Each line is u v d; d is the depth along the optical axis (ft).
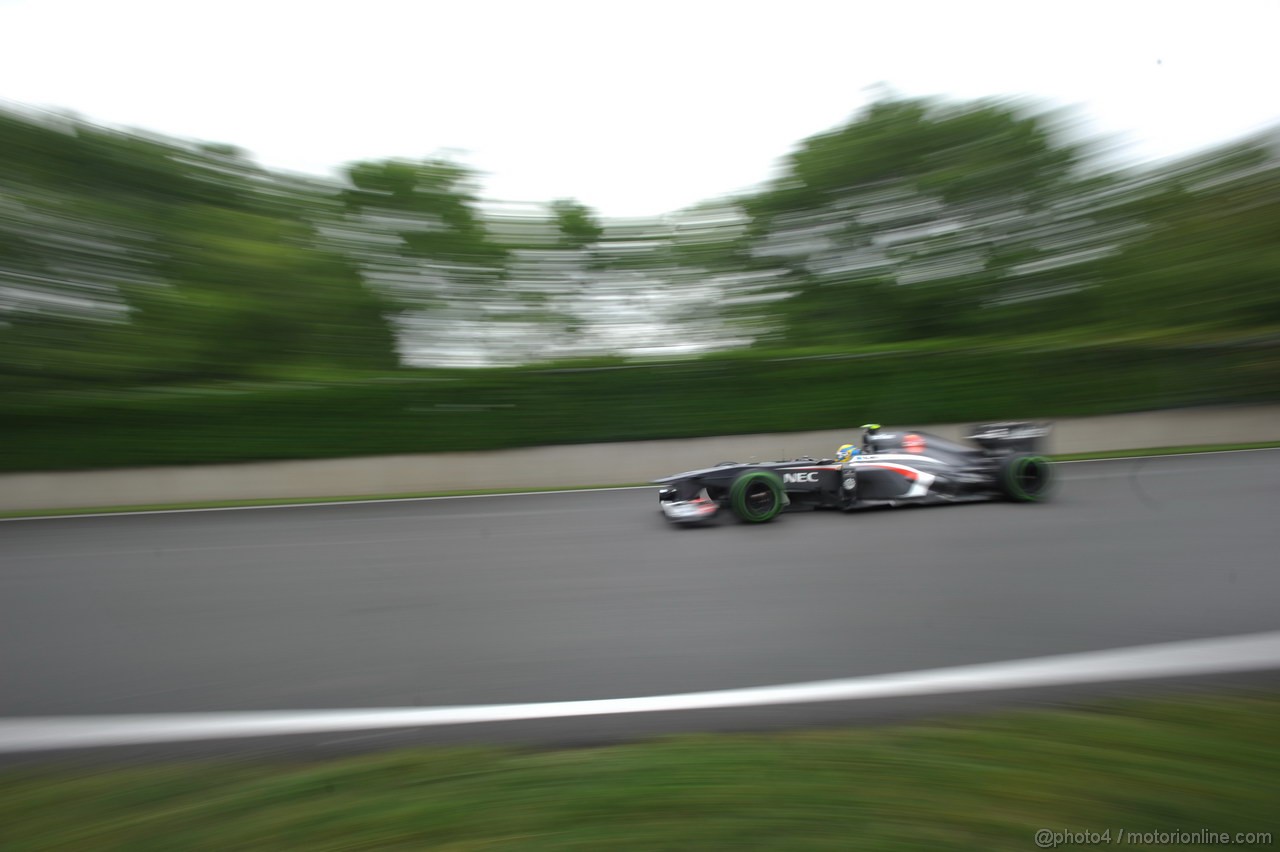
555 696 10.91
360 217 51.21
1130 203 54.54
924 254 56.34
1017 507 23.97
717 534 22.31
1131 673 10.64
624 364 46.16
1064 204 55.47
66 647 14.52
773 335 55.52
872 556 18.26
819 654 12.07
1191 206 54.24
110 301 46.29
